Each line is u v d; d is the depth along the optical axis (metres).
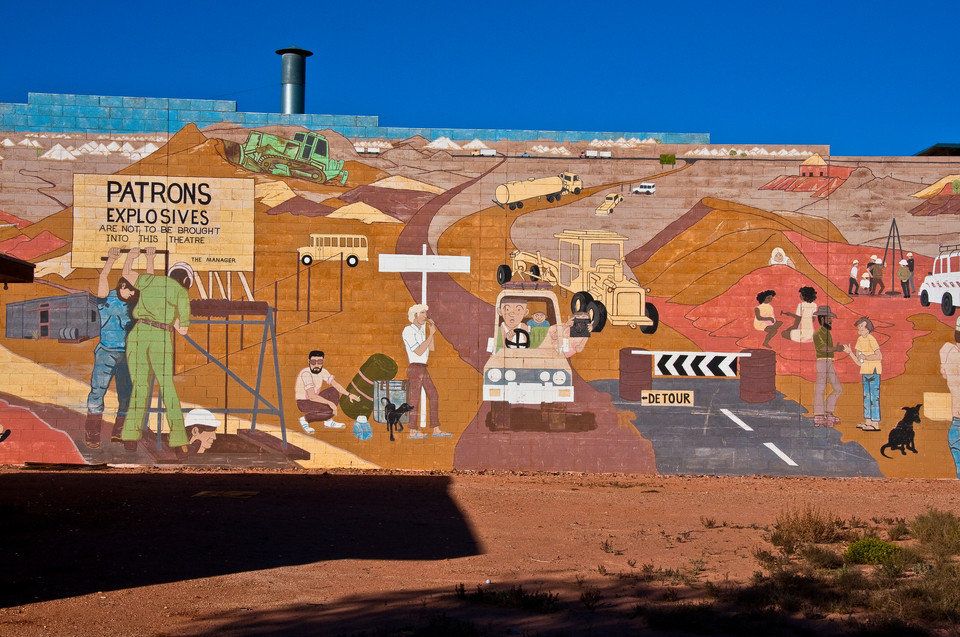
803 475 19.45
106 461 18.89
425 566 10.70
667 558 11.43
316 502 14.95
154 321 19.09
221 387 19.09
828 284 19.66
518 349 19.44
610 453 19.41
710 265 19.64
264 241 19.28
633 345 19.52
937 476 19.44
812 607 8.88
